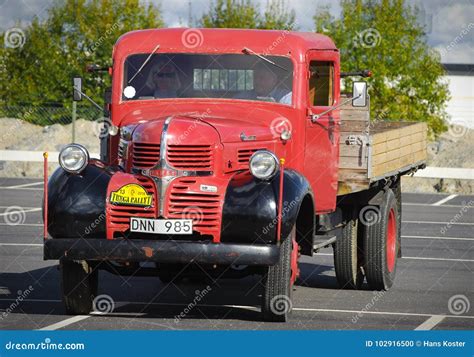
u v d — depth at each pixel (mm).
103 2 29781
